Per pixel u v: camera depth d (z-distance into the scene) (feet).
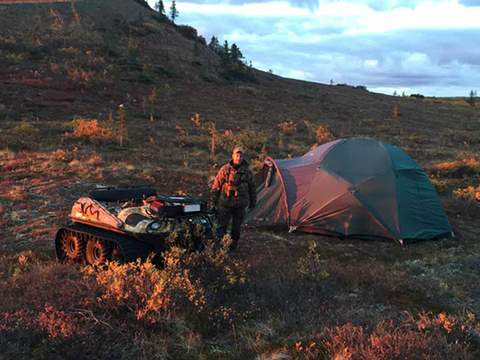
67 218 31.86
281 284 16.93
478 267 21.47
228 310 14.05
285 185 33.40
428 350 11.25
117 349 11.21
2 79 139.64
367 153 33.53
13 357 10.31
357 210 30.73
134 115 124.47
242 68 235.61
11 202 35.73
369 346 11.21
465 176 60.54
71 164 50.44
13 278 17.81
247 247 27.40
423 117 185.16
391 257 26.63
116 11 305.53
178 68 208.95
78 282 15.71
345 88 281.74
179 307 13.85
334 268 20.79
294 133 119.24
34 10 267.39
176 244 19.53
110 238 19.35
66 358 10.57
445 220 31.94
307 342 12.35
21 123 90.02
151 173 48.83
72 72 159.22
